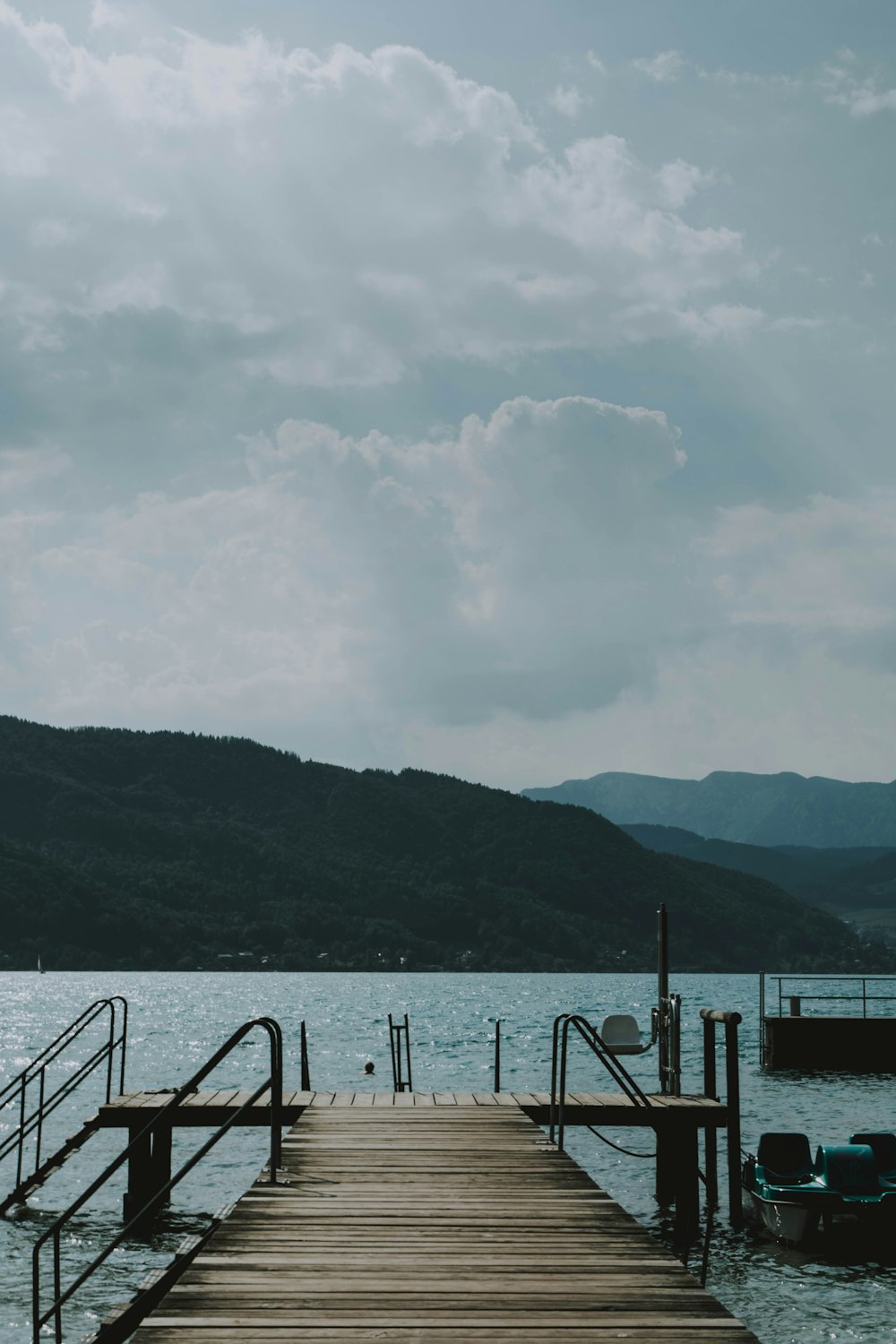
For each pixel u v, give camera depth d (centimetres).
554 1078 1540
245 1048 6247
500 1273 823
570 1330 702
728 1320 721
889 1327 1491
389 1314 730
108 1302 1573
